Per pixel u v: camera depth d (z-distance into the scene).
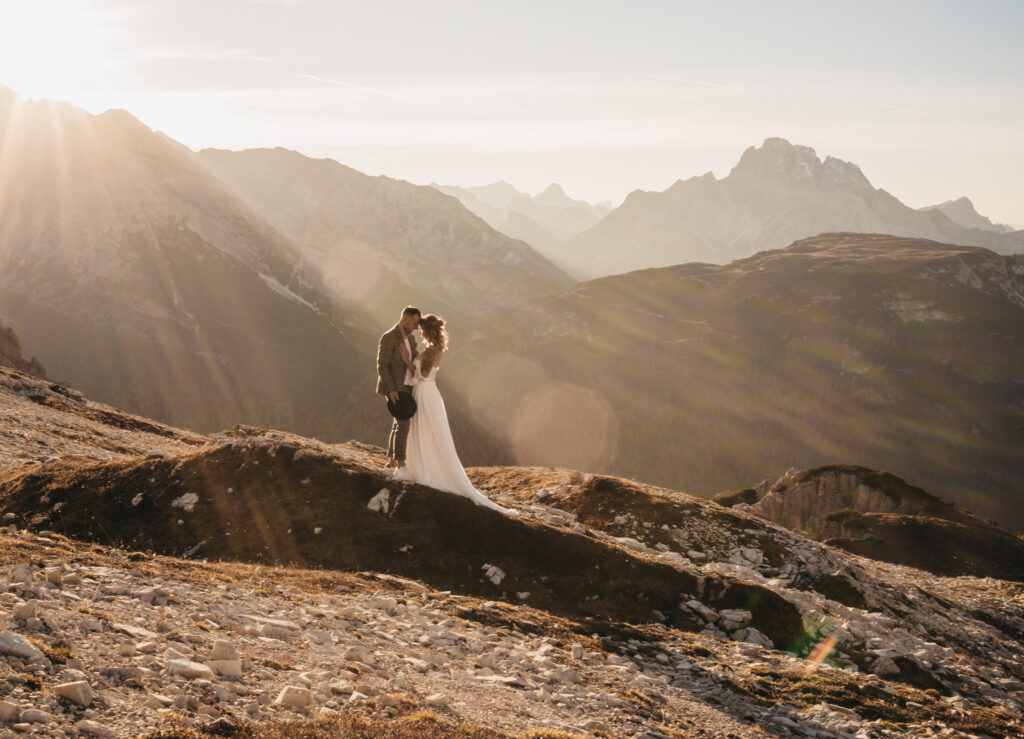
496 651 11.80
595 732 8.97
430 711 8.22
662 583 17.94
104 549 12.24
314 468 19.02
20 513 17.89
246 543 16.83
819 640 17.30
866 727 11.77
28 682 6.20
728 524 24.92
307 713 7.35
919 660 17.12
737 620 17.28
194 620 9.27
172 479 18.55
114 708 6.31
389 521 18.02
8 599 7.91
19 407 39.69
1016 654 22.09
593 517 25.45
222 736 6.32
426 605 13.89
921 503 74.38
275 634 9.66
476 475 33.72
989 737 12.48
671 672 13.07
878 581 24.77
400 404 18.92
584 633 14.47
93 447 35.00
